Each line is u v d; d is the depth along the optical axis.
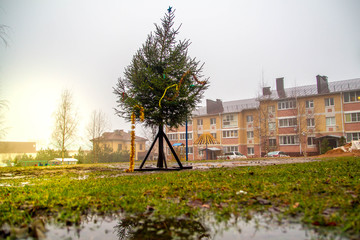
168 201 2.93
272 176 5.14
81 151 40.25
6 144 56.53
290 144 38.78
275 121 40.56
